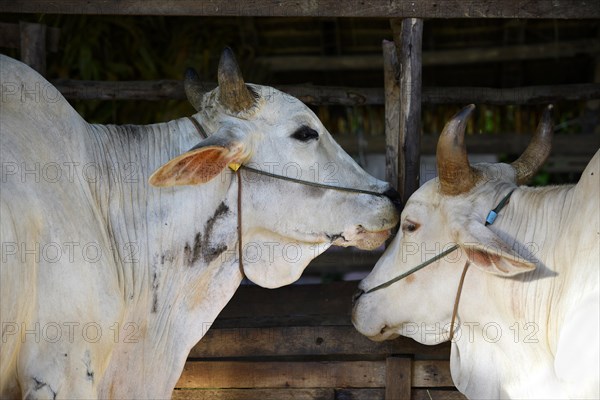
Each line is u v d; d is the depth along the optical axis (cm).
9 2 521
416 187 524
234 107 434
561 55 816
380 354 520
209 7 523
